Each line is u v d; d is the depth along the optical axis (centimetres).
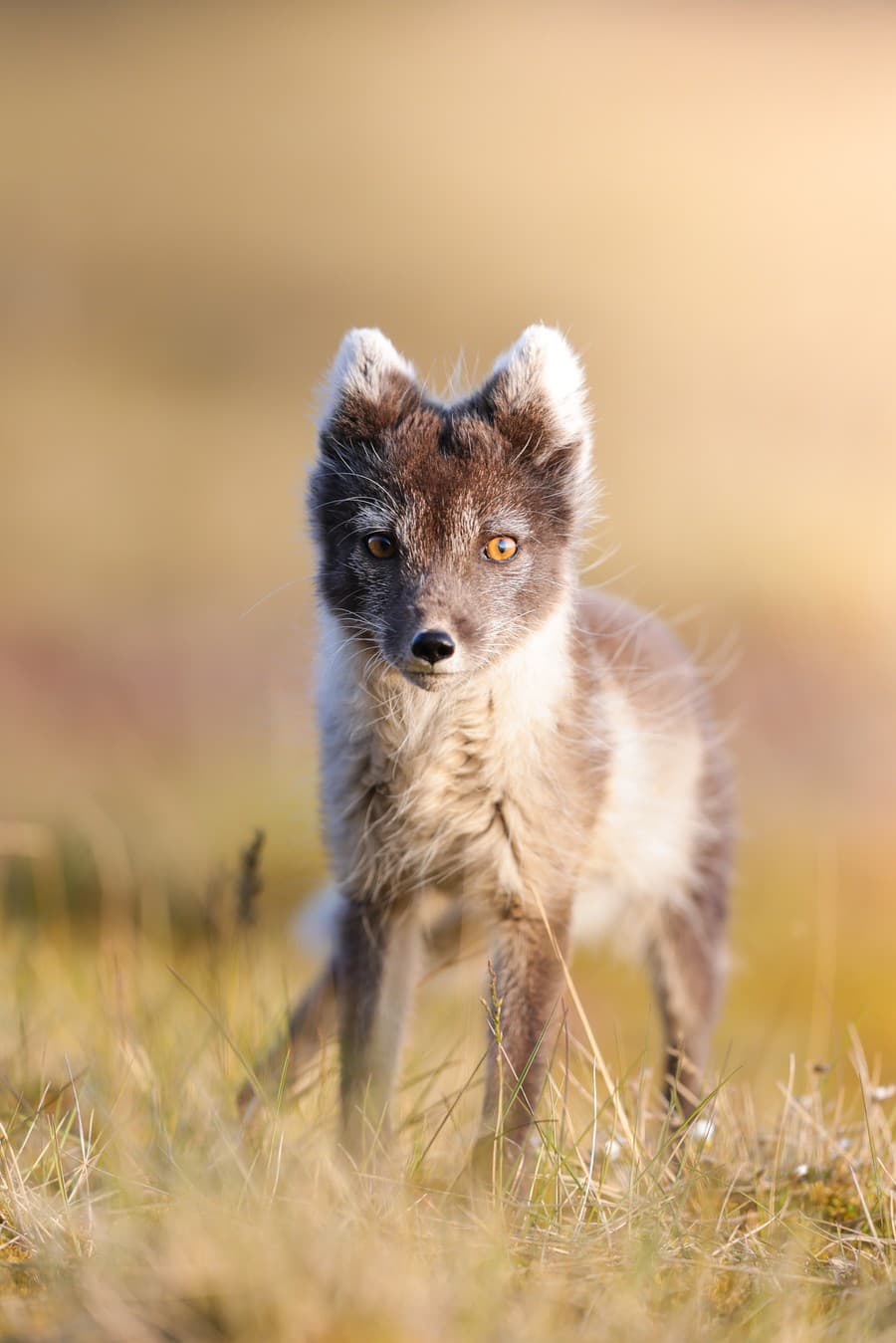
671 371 5338
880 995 1435
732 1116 686
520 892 702
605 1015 1290
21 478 3688
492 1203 539
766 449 4328
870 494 3844
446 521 682
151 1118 622
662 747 800
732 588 2925
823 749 2347
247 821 1717
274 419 4703
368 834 712
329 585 718
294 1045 742
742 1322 465
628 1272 480
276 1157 570
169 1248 459
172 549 3250
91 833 1468
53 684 2398
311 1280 438
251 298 6281
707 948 845
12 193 7556
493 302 6375
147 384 4928
